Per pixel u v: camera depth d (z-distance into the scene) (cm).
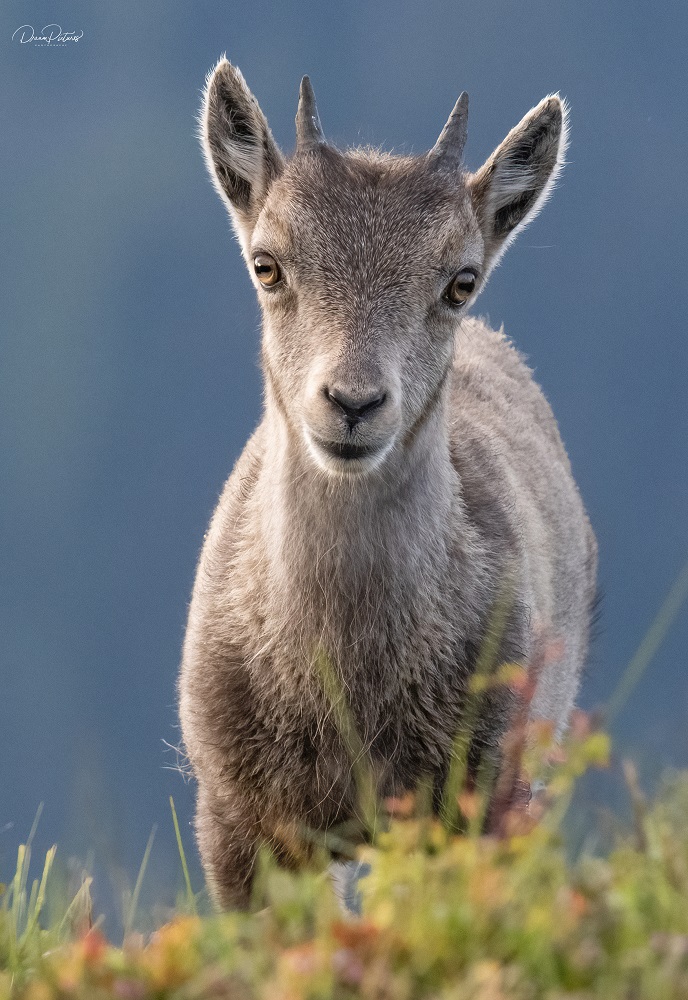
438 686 1231
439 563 1256
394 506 1226
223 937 767
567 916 721
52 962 791
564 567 1625
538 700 1383
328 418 1141
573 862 959
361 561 1222
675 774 999
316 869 1227
